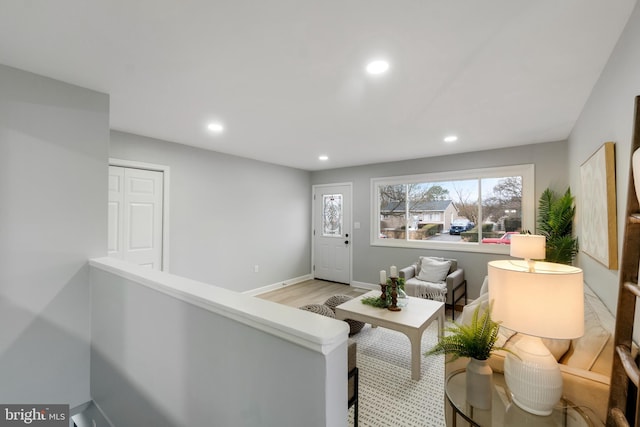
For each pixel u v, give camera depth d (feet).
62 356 6.68
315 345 2.88
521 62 5.83
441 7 4.28
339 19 4.56
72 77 6.54
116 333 6.10
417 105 8.07
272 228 16.74
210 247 13.52
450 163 14.40
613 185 5.59
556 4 4.24
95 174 7.18
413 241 15.61
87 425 6.92
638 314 4.33
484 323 4.45
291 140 11.83
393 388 7.37
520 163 12.59
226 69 6.17
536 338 4.45
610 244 5.65
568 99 7.64
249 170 15.43
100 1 4.20
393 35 4.97
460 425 4.90
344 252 18.13
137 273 5.49
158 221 11.71
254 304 3.78
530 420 4.14
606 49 5.39
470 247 13.92
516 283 4.14
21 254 6.20
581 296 3.96
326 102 7.88
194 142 12.15
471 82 6.69
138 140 11.05
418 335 7.67
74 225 6.87
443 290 12.02
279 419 3.30
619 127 5.22
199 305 4.15
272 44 5.27
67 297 6.75
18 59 5.82
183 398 4.54
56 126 6.64
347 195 17.99
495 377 5.11
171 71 6.27
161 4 4.25
